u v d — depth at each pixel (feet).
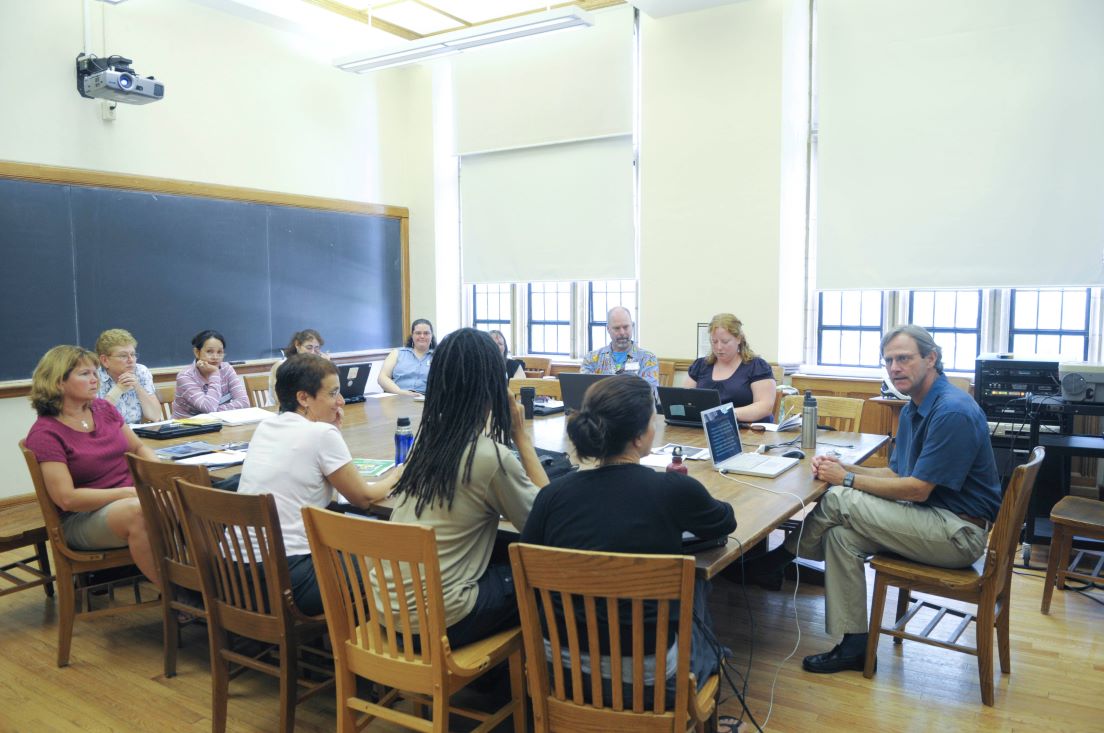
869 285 16.87
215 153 17.75
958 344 17.12
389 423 12.10
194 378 13.51
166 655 8.23
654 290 19.08
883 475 8.75
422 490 6.10
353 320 21.13
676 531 5.56
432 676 5.55
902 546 7.91
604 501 5.47
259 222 18.61
